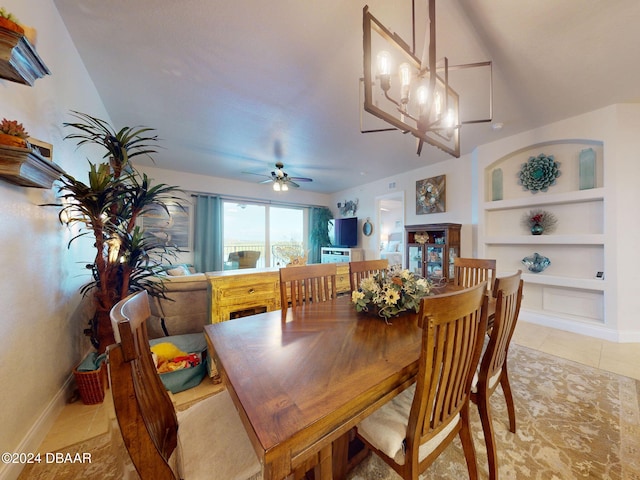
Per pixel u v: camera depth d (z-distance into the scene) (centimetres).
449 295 82
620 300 273
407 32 174
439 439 97
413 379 96
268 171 514
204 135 342
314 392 76
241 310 221
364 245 619
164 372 189
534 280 334
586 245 305
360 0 149
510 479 118
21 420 127
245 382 81
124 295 194
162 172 504
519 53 193
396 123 131
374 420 100
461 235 419
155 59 200
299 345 109
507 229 366
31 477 121
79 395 180
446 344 86
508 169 362
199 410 104
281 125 311
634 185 268
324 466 79
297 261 264
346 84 229
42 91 151
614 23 165
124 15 161
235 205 607
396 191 535
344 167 484
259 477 80
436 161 446
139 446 59
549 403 173
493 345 116
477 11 157
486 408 117
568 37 178
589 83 231
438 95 148
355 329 128
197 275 251
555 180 321
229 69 211
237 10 156
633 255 271
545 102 262
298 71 213
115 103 262
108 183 175
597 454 131
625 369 215
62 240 178
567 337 285
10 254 122
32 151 112
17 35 99
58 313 169
